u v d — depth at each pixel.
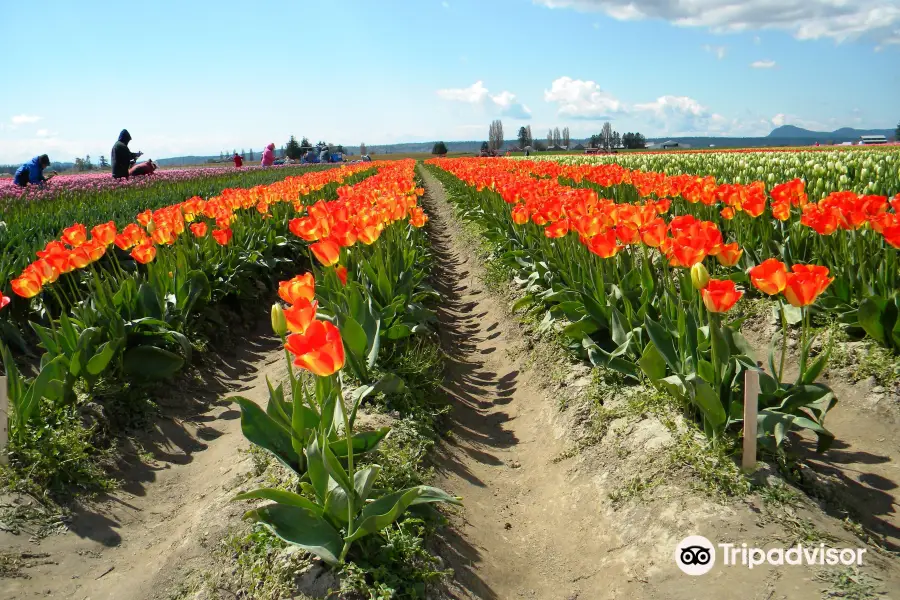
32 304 7.99
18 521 4.54
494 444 6.14
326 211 7.50
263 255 11.44
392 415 5.62
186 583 3.99
